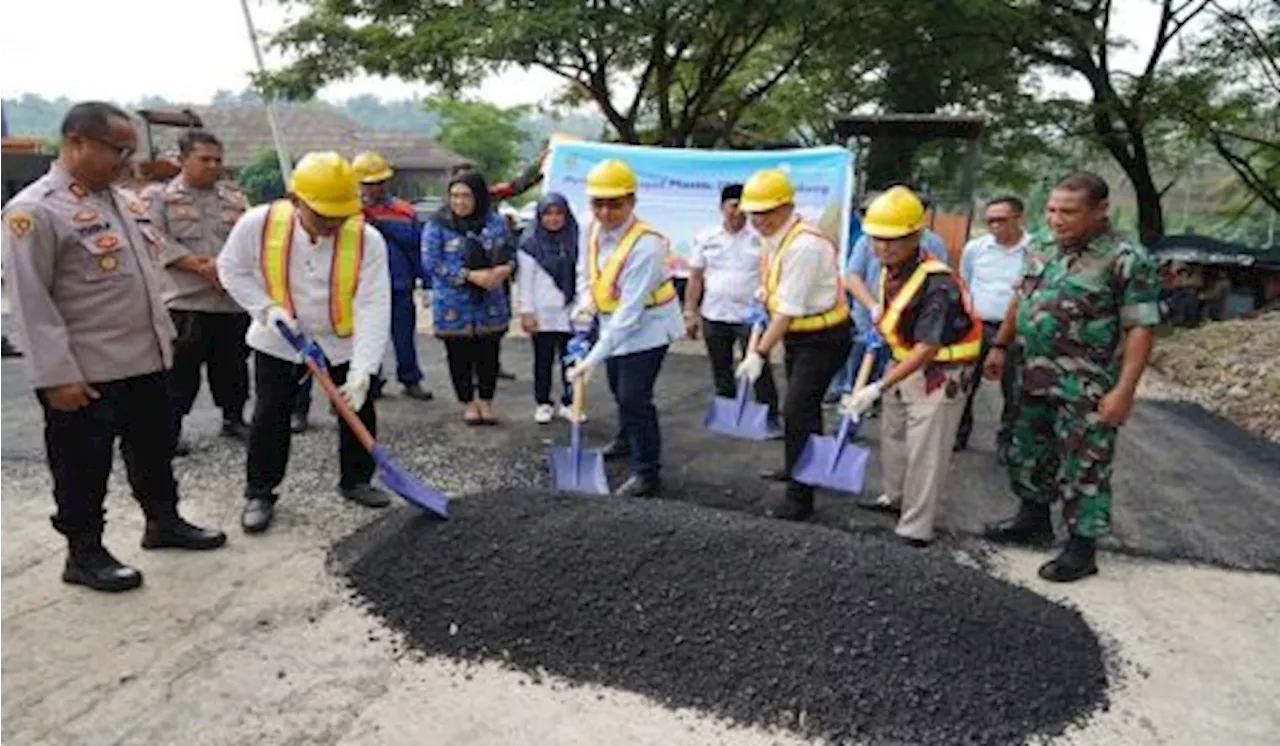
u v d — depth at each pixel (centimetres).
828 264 429
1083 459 383
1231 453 609
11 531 416
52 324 325
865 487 513
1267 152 1366
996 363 448
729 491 497
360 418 441
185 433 581
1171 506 495
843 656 302
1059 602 364
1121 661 324
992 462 573
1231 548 433
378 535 405
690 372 838
